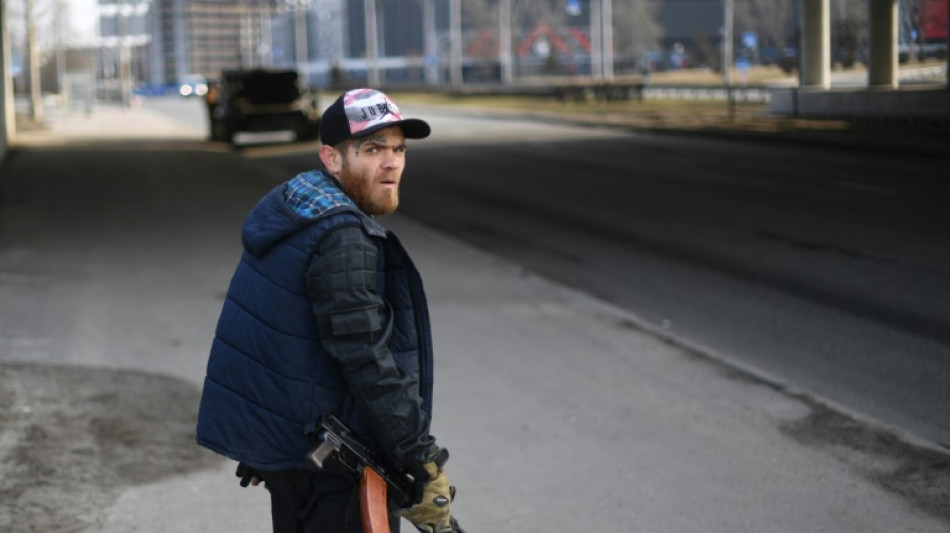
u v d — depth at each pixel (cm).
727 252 2494
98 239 2839
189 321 1833
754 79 13738
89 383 1414
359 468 562
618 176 4319
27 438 1171
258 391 564
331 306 541
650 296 2086
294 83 7131
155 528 961
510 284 2166
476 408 1341
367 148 572
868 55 6925
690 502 1034
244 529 966
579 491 1064
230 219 3238
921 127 6006
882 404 1371
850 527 973
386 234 567
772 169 4316
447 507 570
